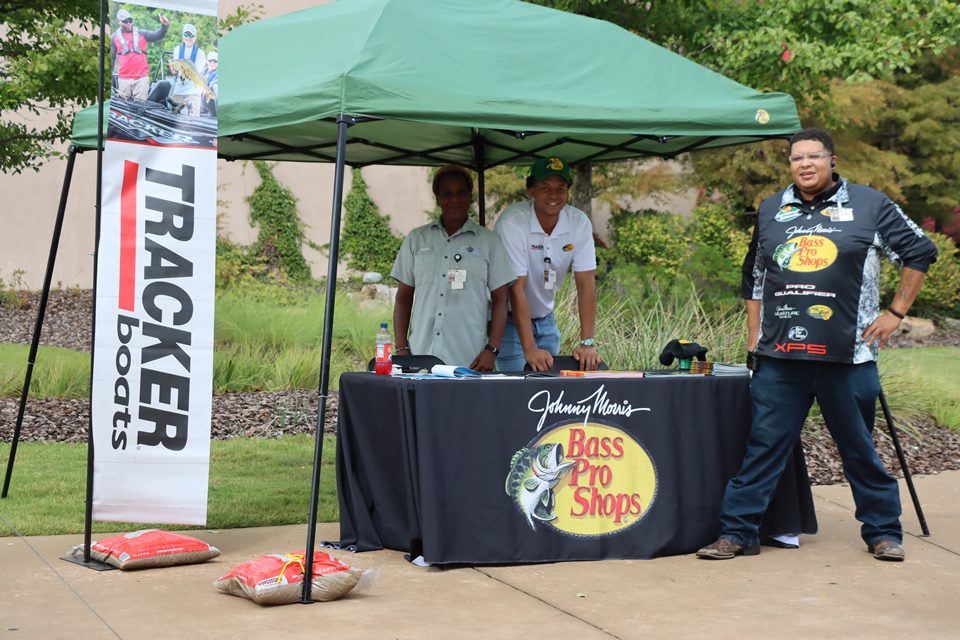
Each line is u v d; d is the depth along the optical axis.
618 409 3.79
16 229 12.91
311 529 3.09
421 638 2.70
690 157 14.45
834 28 8.83
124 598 3.06
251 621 2.83
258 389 8.36
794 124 4.20
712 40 9.05
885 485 3.82
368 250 15.29
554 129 3.73
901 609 3.05
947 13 8.14
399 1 4.09
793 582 3.40
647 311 8.73
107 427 3.43
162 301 3.43
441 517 3.52
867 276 3.66
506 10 4.60
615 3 9.60
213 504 4.70
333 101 3.39
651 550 3.77
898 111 16.06
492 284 4.60
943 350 12.37
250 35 4.54
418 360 4.17
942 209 16.98
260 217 14.59
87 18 7.72
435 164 6.25
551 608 3.03
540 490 3.67
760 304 4.10
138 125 3.39
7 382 7.62
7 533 3.95
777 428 3.79
